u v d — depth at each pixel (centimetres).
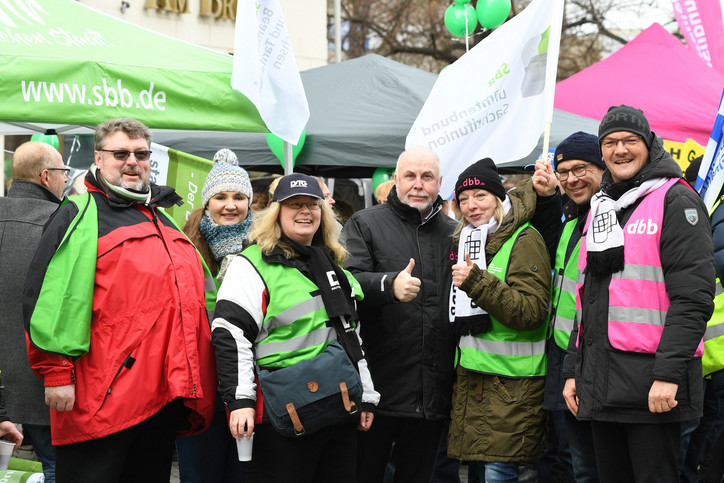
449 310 404
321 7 1545
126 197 340
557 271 395
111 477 321
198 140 697
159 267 333
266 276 341
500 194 405
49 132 629
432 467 413
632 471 343
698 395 326
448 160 512
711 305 316
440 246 415
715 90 921
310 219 351
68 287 316
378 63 779
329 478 345
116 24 499
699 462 487
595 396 334
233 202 411
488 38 508
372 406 357
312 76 795
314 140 664
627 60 1006
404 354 397
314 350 341
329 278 349
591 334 340
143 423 333
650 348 322
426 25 2211
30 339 312
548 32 493
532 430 389
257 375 340
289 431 323
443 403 404
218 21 1416
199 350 340
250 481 337
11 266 391
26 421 388
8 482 311
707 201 420
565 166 386
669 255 321
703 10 1120
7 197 408
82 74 442
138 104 460
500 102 503
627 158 336
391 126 675
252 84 495
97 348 322
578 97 984
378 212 420
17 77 422
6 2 454
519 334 392
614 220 335
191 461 392
